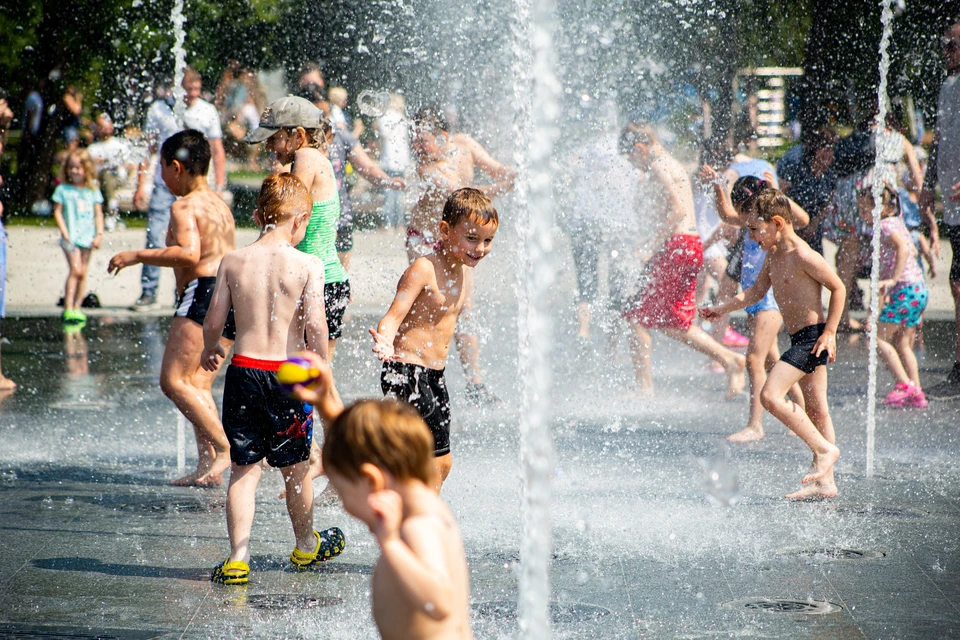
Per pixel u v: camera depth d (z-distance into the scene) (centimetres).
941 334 3303
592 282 2931
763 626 1056
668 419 2158
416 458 667
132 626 1052
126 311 3766
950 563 1257
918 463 1786
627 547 1317
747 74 4475
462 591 658
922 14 4281
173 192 1606
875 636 1033
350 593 1157
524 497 1252
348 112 4241
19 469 1728
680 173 2331
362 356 2878
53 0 5903
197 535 1378
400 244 4972
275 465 1217
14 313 3688
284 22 5597
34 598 1134
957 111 2481
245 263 1222
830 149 3219
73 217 3478
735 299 1723
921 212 3017
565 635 1025
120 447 1891
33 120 6131
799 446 1909
